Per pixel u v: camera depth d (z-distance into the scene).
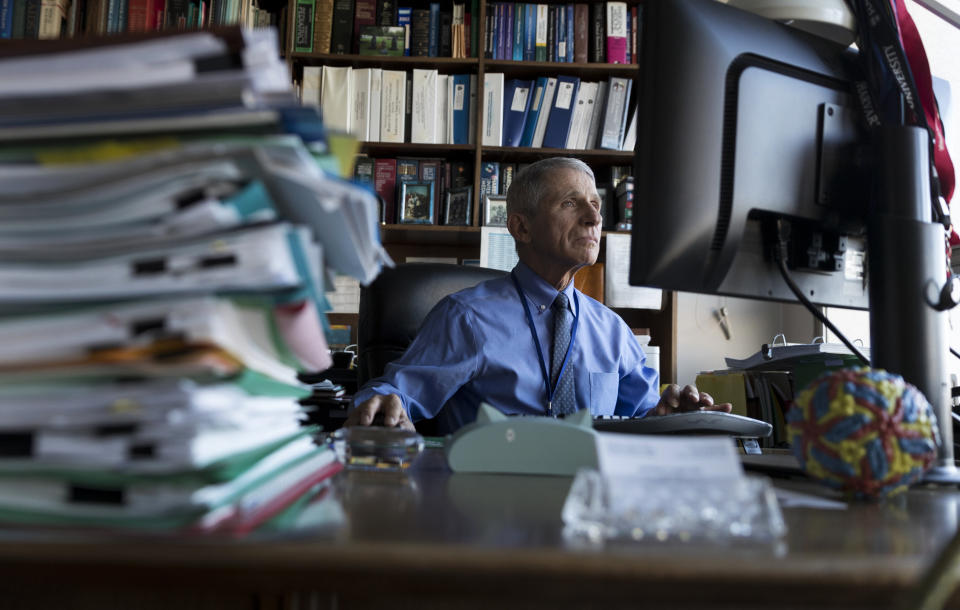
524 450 0.73
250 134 0.39
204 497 0.35
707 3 0.78
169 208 0.38
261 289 0.39
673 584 0.33
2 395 0.35
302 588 0.34
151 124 0.39
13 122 0.39
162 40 0.40
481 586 0.34
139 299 0.37
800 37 0.84
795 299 0.85
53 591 0.42
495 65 3.20
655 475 0.46
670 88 0.75
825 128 0.83
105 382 0.36
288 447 0.55
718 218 0.76
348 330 3.09
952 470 0.72
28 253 0.37
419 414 1.76
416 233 3.20
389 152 3.24
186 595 0.41
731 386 2.50
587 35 3.26
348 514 0.45
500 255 3.09
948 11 1.44
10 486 0.36
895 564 0.34
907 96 0.81
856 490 0.58
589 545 0.37
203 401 0.35
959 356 0.94
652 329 3.37
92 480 0.35
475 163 3.14
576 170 1.94
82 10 2.98
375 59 3.15
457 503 0.52
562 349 1.87
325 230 0.44
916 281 0.75
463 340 1.84
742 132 0.77
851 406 0.58
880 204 0.77
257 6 3.21
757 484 0.41
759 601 0.33
